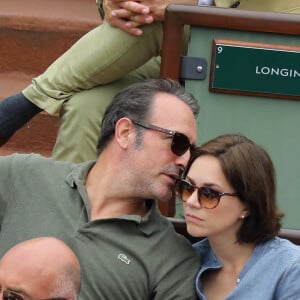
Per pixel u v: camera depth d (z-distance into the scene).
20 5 13.05
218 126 9.21
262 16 9.03
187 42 9.32
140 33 9.55
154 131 8.32
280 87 9.12
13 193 8.63
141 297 8.30
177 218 9.23
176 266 8.34
